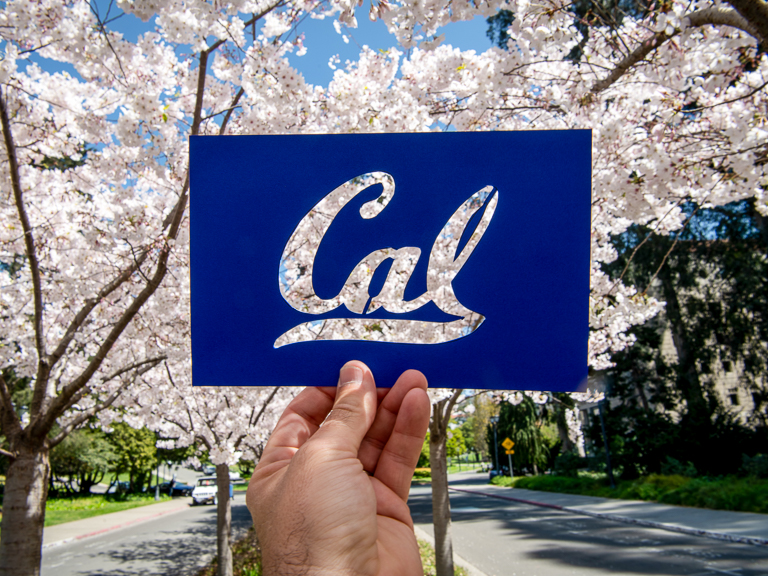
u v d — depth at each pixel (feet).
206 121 15.37
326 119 14.57
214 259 4.17
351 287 15.60
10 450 12.51
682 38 9.13
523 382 3.96
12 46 12.00
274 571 2.86
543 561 26.53
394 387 3.94
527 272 4.10
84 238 15.38
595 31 11.53
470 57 12.79
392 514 3.64
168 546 40.27
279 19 13.69
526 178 4.21
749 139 10.53
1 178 16.42
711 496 42.73
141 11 9.01
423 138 4.30
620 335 19.04
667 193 11.44
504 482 91.35
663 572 22.93
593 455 75.00
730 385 76.18
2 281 19.42
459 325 14.65
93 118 13.65
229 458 22.15
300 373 4.01
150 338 17.70
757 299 58.29
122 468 91.25
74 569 31.96
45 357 13.19
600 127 11.35
